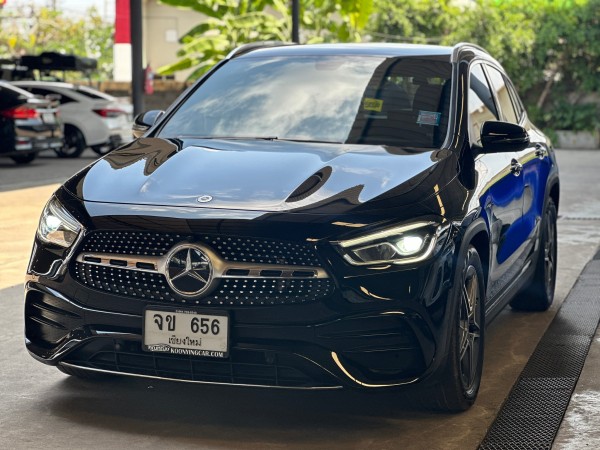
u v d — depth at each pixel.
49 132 19.47
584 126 29.75
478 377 4.83
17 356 5.62
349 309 4.09
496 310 5.43
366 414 4.62
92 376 5.11
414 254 4.20
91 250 4.35
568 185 16.62
